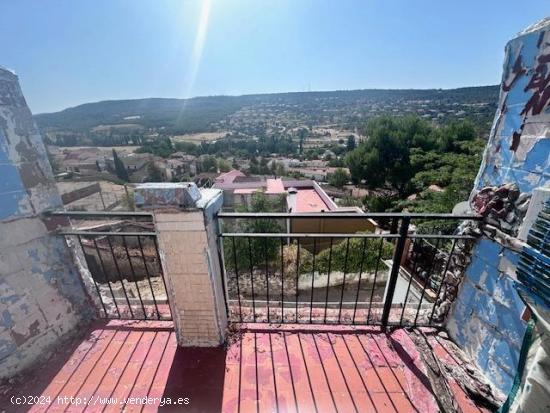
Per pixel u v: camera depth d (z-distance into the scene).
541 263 1.19
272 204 12.12
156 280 5.40
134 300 2.66
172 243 1.75
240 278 6.11
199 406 1.65
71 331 2.17
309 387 1.75
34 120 1.90
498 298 1.66
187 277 1.84
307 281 5.93
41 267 1.97
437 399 1.67
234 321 2.29
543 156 1.38
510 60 1.57
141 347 2.06
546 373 1.11
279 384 1.77
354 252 6.23
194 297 1.90
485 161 1.79
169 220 1.69
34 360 1.92
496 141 1.70
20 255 1.84
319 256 6.54
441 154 14.55
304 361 1.93
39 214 1.94
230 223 8.18
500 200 1.63
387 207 15.67
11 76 1.75
